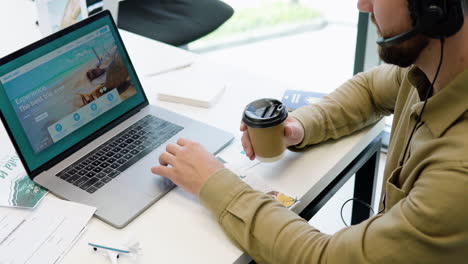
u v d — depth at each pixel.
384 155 2.26
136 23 2.21
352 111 1.17
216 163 0.99
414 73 0.95
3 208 0.99
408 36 0.79
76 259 0.88
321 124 1.13
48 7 1.49
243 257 0.89
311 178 1.04
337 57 3.18
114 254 0.88
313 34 3.49
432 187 0.74
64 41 1.12
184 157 1.00
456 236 0.73
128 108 1.24
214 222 0.95
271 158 1.04
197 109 1.30
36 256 0.89
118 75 1.22
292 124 1.08
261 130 0.99
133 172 1.06
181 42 2.10
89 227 0.95
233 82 1.41
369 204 1.48
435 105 0.82
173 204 0.99
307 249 0.84
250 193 0.93
